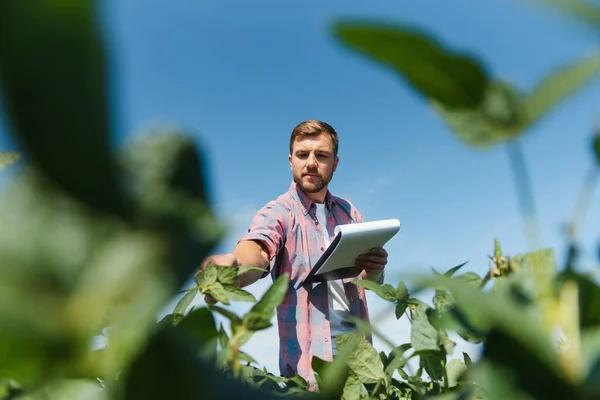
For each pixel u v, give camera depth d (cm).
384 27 29
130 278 23
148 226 23
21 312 22
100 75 20
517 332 29
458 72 32
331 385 39
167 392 28
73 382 32
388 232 246
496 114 33
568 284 33
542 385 29
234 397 30
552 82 33
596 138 34
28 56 19
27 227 22
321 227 337
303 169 345
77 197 21
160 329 29
